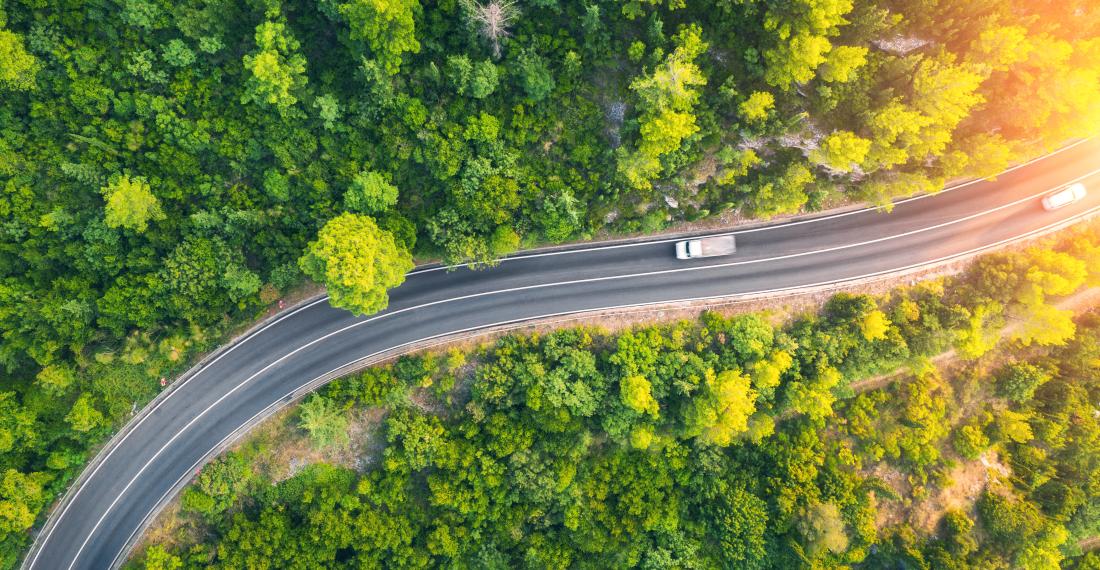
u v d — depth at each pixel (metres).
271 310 74.31
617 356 71.31
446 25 61.47
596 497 75.25
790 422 77.44
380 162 66.69
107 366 69.88
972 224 75.38
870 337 70.31
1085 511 73.50
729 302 75.62
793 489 74.06
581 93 66.19
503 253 71.25
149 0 58.41
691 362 71.25
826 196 73.00
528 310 75.75
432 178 68.12
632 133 66.06
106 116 62.66
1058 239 75.06
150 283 65.12
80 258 64.12
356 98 63.94
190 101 62.53
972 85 57.47
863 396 75.25
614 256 75.81
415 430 72.00
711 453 75.69
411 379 73.69
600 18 61.88
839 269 75.75
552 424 70.12
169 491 72.75
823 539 70.12
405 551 73.44
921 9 58.59
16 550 68.75
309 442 73.81
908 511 75.06
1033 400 75.56
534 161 68.38
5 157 59.44
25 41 57.59
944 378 76.75
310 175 65.44
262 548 69.81
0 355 63.50
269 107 63.16
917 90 60.22
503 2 57.97
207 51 60.44
